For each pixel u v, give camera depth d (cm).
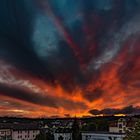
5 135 18550
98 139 11988
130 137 4381
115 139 11200
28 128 19625
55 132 17275
